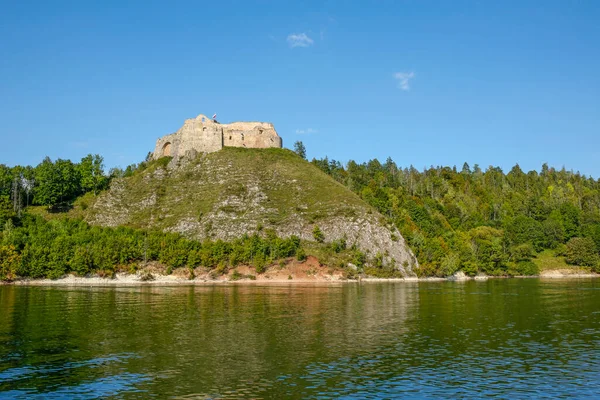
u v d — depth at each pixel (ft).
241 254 460.14
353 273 456.86
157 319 213.87
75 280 428.56
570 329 195.42
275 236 493.36
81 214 595.06
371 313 234.99
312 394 113.29
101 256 433.07
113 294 321.73
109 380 123.13
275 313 233.14
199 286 396.57
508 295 331.98
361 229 511.40
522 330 192.65
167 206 579.48
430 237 606.14
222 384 120.16
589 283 468.34
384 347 160.66
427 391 116.06
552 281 506.89
